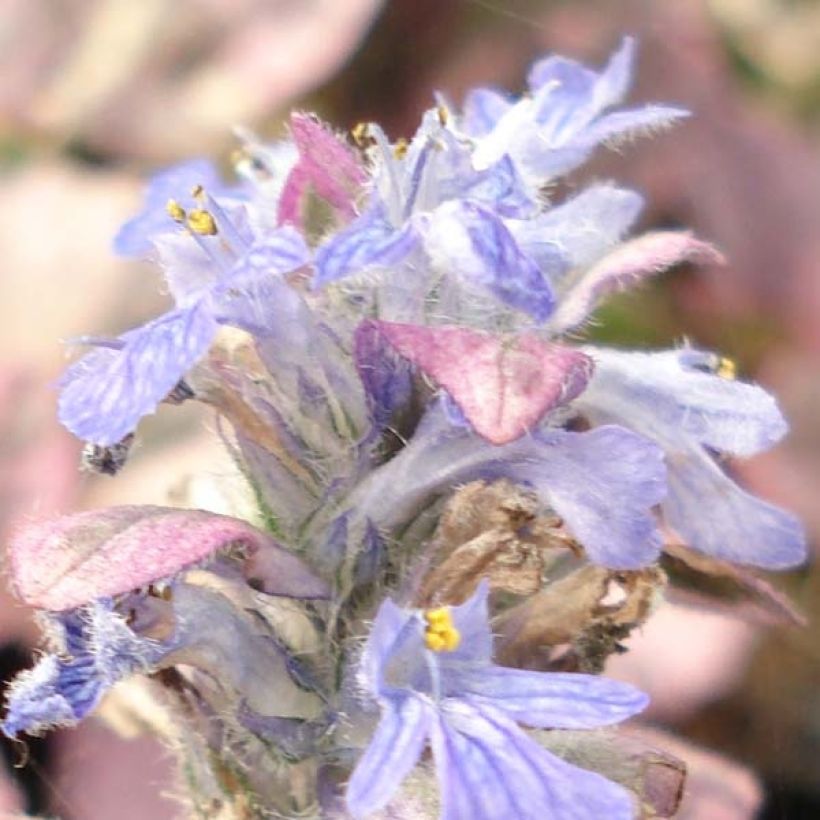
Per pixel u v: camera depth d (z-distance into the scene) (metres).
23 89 0.25
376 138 0.15
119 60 0.26
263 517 0.15
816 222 0.25
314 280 0.14
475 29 0.26
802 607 0.22
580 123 0.16
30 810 0.19
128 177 0.25
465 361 0.14
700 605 0.17
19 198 0.24
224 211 0.15
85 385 0.14
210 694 0.16
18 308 0.23
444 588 0.15
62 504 0.21
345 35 0.25
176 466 0.21
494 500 0.15
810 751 0.21
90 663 0.15
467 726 0.14
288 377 0.15
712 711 0.21
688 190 0.25
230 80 0.25
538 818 0.14
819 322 0.24
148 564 0.14
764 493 0.23
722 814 0.19
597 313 0.23
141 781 0.20
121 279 0.23
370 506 0.15
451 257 0.14
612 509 0.15
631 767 0.15
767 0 0.29
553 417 0.15
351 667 0.15
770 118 0.26
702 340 0.24
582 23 0.26
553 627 0.15
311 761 0.15
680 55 0.26
